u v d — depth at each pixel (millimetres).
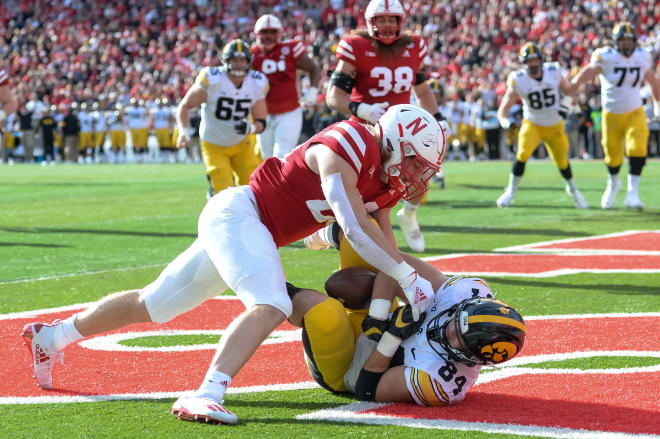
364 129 11719
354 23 106875
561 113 36594
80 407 11836
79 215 38094
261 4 117125
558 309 18016
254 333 11312
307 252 26859
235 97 28328
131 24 119938
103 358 14578
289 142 32312
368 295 12273
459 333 11039
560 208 38531
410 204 25328
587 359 14008
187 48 110562
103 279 22234
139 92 101438
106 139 96750
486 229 31891
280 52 32094
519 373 13227
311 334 12000
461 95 89125
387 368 11766
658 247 26719
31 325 12664
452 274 22391
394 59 23672
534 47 36531
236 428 10844
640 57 36500
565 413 11242
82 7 122438
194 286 12086
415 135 11656
